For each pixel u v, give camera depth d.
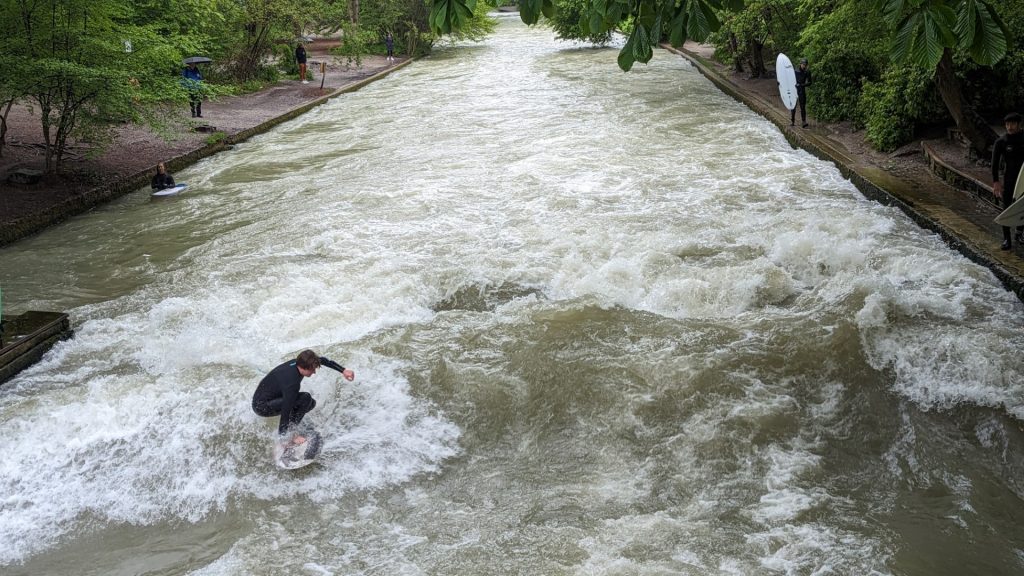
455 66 39.94
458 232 12.96
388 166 18.02
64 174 16.80
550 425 7.71
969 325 8.95
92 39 15.57
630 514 6.52
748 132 20.28
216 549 6.36
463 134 21.36
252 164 19.09
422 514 6.65
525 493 6.87
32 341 9.13
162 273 11.89
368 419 7.80
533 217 13.59
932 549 6.06
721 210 13.67
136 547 6.43
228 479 7.09
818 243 11.21
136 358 9.13
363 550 6.24
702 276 10.47
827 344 8.45
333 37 52.72
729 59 31.17
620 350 8.58
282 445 7.15
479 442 7.60
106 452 7.38
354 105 28.30
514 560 6.02
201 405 7.83
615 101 25.91
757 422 7.48
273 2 31.30
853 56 19.30
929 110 16.34
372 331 9.44
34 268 12.31
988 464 7.07
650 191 14.88
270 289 10.83
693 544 6.11
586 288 10.38
